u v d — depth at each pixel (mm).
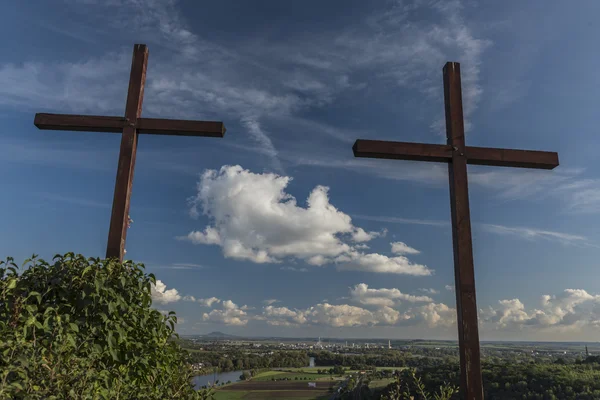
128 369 3158
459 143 4570
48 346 2625
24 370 2283
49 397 2244
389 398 3592
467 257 4234
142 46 4738
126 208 4223
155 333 3387
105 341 3029
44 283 3098
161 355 3432
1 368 2199
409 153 4488
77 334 2936
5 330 2543
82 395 2416
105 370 2777
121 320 3154
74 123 4469
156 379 3389
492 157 4590
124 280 3238
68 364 2465
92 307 3094
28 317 2750
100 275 3199
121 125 4473
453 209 4434
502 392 30953
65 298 3080
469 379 3908
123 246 4156
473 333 4023
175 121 4547
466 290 4141
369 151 4434
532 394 29922
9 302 2838
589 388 29469
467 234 4301
